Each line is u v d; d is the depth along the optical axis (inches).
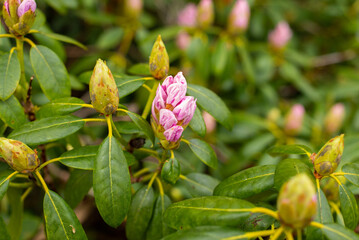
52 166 25.7
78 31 35.3
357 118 32.5
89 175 20.2
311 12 39.3
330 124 30.0
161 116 16.7
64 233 17.0
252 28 36.4
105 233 32.1
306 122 30.9
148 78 18.7
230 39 30.8
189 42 29.7
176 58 34.6
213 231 15.5
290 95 39.7
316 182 16.9
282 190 14.9
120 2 33.1
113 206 16.6
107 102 16.8
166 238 15.6
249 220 17.4
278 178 16.9
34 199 31.0
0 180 16.9
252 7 36.3
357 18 38.4
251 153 28.2
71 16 34.2
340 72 36.9
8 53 18.5
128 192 16.8
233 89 33.8
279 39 32.5
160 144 17.5
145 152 19.3
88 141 26.9
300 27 40.8
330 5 39.2
